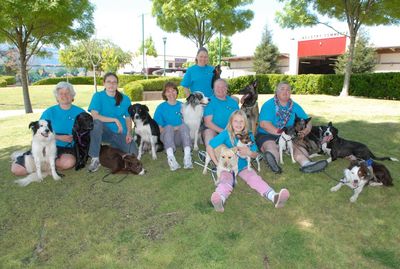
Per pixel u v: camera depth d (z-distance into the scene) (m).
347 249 2.95
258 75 18.64
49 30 11.98
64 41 12.77
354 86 15.13
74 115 4.89
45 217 3.62
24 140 6.83
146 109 5.05
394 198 3.84
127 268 2.78
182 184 4.28
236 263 2.79
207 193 4.02
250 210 3.62
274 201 3.51
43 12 10.80
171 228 3.32
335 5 15.23
